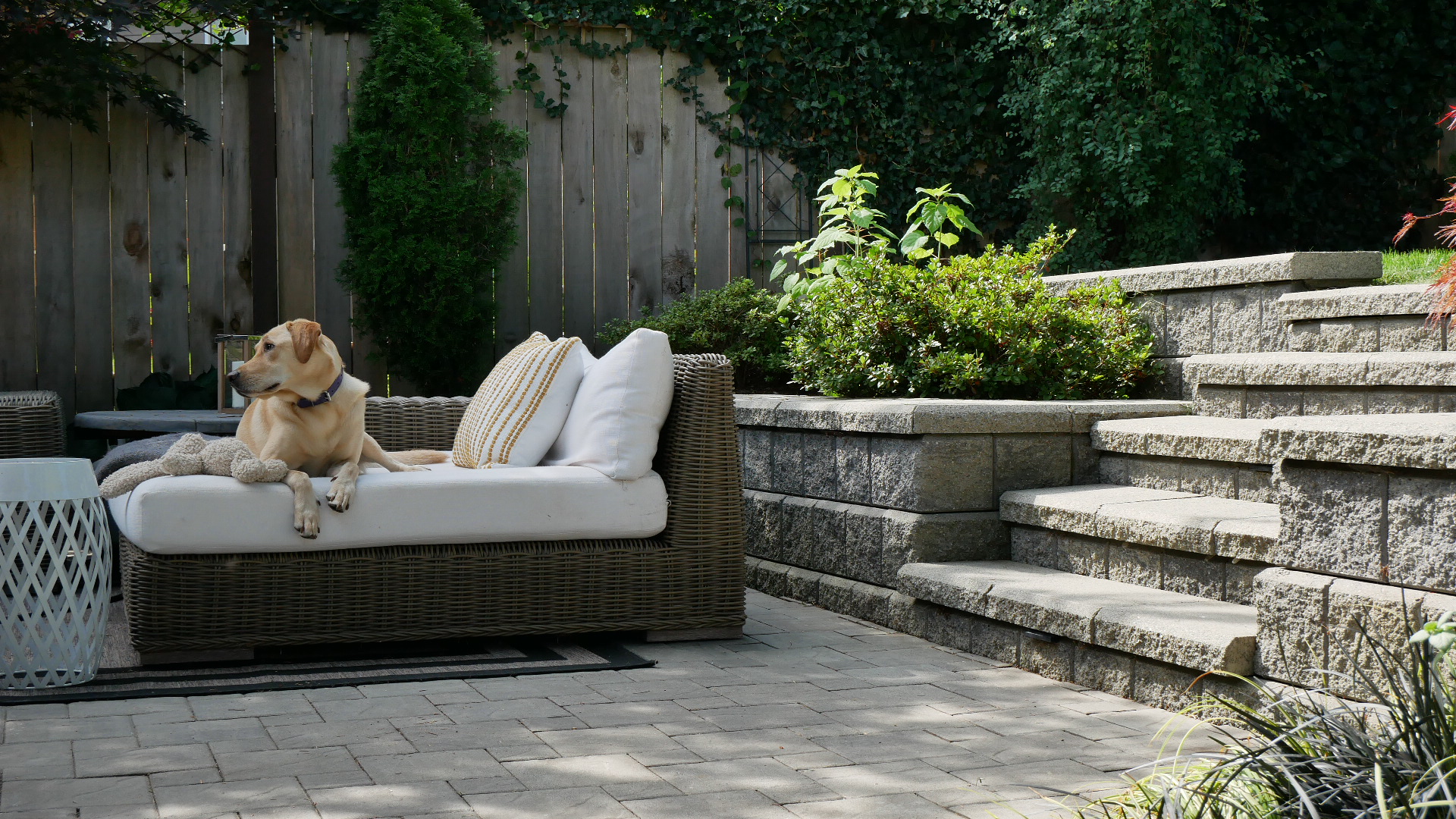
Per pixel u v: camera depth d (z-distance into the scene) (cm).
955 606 386
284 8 683
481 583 385
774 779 257
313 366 380
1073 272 736
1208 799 195
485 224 686
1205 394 455
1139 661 322
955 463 420
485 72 690
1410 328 408
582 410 412
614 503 393
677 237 748
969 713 312
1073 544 392
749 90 754
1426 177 800
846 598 452
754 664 371
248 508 359
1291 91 766
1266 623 290
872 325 519
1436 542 251
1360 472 270
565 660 373
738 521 412
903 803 242
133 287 676
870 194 690
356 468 378
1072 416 436
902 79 759
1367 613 262
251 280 689
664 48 741
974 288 519
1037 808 239
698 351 655
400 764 265
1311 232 803
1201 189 729
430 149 667
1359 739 194
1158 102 697
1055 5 710
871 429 438
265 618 366
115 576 486
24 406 450
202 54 677
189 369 685
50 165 664
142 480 366
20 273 662
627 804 240
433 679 348
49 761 265
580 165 733
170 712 309
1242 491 379
